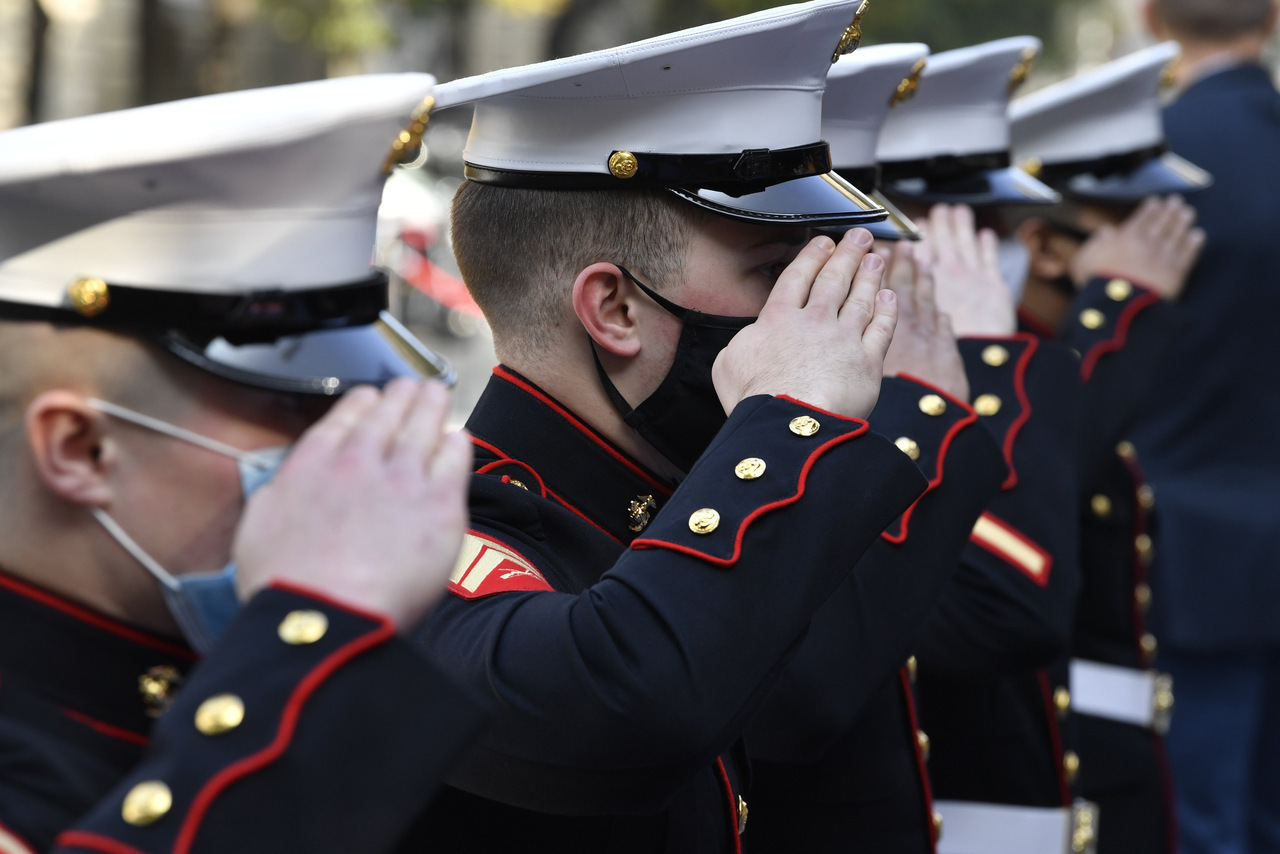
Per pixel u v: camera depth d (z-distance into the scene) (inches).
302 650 156.0
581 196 252.5
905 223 342.6
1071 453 352.8
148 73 2456.9
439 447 168.9
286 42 2805.1
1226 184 552.1
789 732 269.4
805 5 248.2
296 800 152.1
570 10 3528.5
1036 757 398.3
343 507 161.5
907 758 331.6
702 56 243.6
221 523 170.2
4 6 1979.6
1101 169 477.1
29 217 165.5
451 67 3563.0
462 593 231.5
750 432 225.5
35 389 165.6
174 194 168.4
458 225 269.3
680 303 251.3
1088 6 3358.8
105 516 166.1
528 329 260.1
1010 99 404.5
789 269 245.6
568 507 255.6
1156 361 447.5
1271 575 557.3
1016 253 407.8
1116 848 473.7
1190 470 568.1
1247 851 615.2
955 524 286.7
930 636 342.0
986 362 356.8
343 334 180.7
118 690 168.7
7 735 160.2
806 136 257.8
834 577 218.1
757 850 318.7
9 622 165.5
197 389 169.3
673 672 204.8
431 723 158.6
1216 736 585.3
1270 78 584.1
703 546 213.6
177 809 149.3
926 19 3110.2
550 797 217.8
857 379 232.4
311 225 177.3
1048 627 335.3
